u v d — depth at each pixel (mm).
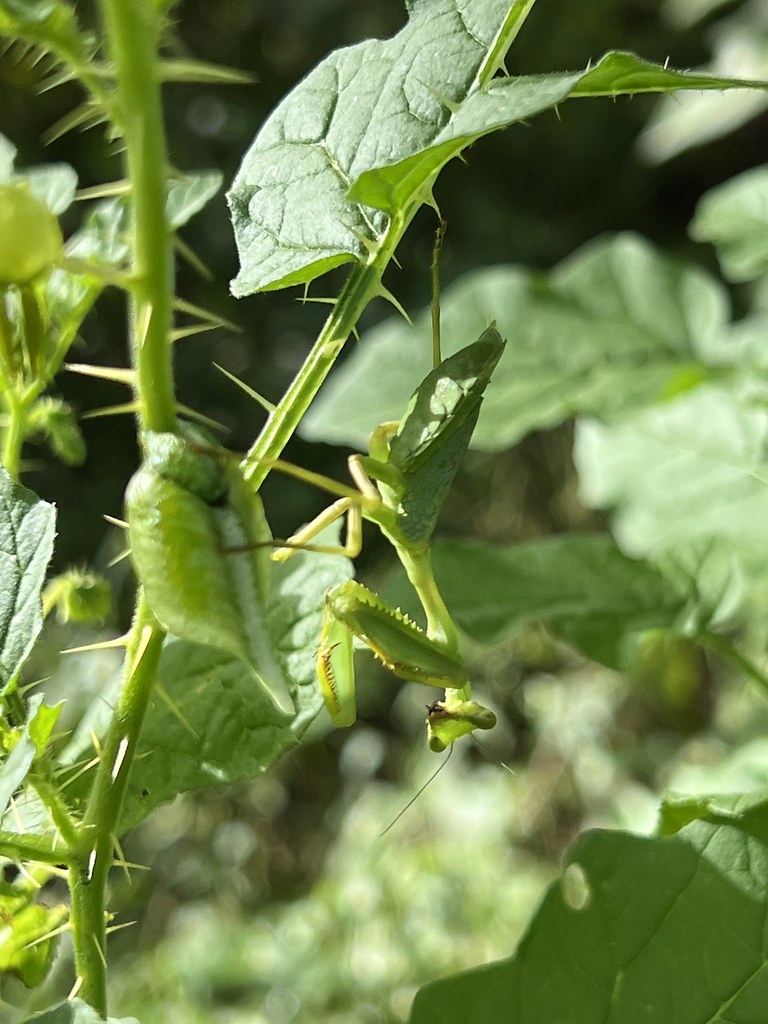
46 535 168
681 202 890
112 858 160
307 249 177
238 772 194
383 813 719
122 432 793
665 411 339
